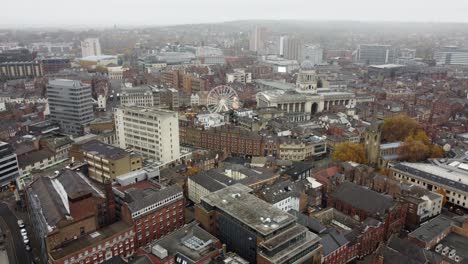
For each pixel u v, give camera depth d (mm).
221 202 137875
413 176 196000
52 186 154250
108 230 134000
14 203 182375
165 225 150000
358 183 192500
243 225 126438
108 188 142250
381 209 153125
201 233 129500
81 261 122438
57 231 122000
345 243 134250
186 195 190375
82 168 195750
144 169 190000
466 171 194750
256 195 160875
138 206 139125
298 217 144875
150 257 118000
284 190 167750
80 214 129750
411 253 126188
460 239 142625
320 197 178875
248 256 126062
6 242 151000
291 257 119062
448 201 182625
